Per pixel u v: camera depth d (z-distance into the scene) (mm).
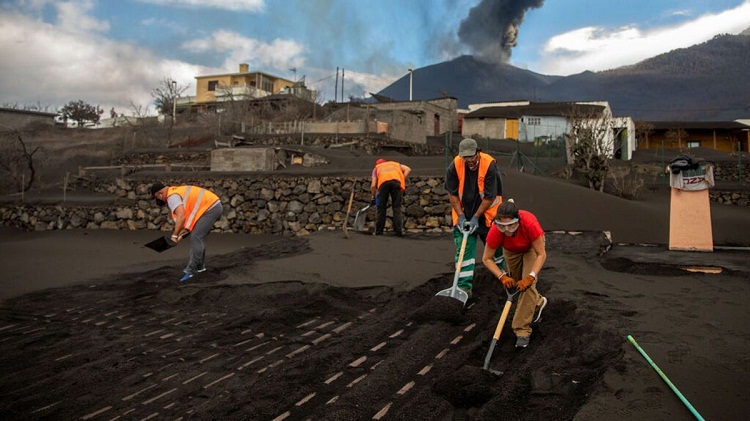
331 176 15188
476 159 5777
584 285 5906
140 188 16578
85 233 15555
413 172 14148
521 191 14250
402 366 4242
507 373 3967
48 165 29984
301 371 4273
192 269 7344
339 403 3697
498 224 4551
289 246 9141
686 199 8109
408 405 3586
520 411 3332
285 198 15328
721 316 4676
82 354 4887
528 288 4574
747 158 30891
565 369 3844
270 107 43281
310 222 14953
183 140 33094
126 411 3822
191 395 4031
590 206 13648
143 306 6309
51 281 7770
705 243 7969
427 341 4730
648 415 3027
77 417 3764
